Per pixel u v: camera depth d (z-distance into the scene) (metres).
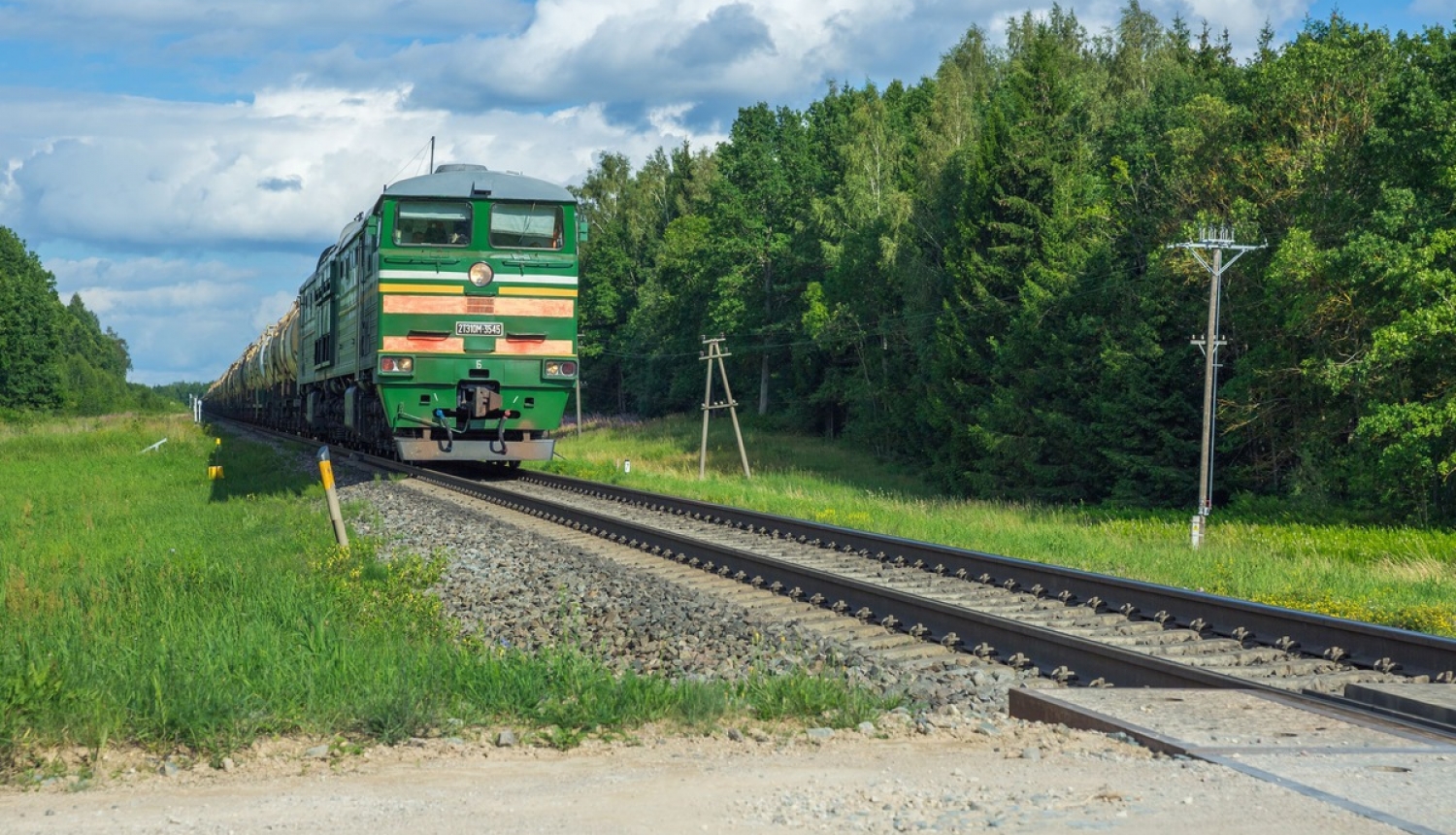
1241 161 36.59
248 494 25.34
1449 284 26.31
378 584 12.83
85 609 11.49
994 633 9.62
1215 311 29.78
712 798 5.23
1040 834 4.60
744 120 80.06
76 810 5.22
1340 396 32.44
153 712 6.54
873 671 8.88
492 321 23.48
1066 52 71.19
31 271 107.25
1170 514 32.25
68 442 42.41
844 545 16.31
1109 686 8.45
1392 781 5.34
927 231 54.09
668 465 52.78
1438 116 28.41
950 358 44.81
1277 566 16.62
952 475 43.62
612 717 6.95
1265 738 6.13
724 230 72.25
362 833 4.77
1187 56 69.06
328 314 31.56
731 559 13.71
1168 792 5.17
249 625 9.44
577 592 12.36
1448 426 26.05
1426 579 16.47
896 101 82.94
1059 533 21.64
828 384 62.59
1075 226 44.16
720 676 8.65
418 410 23.61
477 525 18.30
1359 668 8.84
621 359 89.94
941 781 5.49
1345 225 31.75
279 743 6.41
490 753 6.30
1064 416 38.34
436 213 23.25
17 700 6.39
